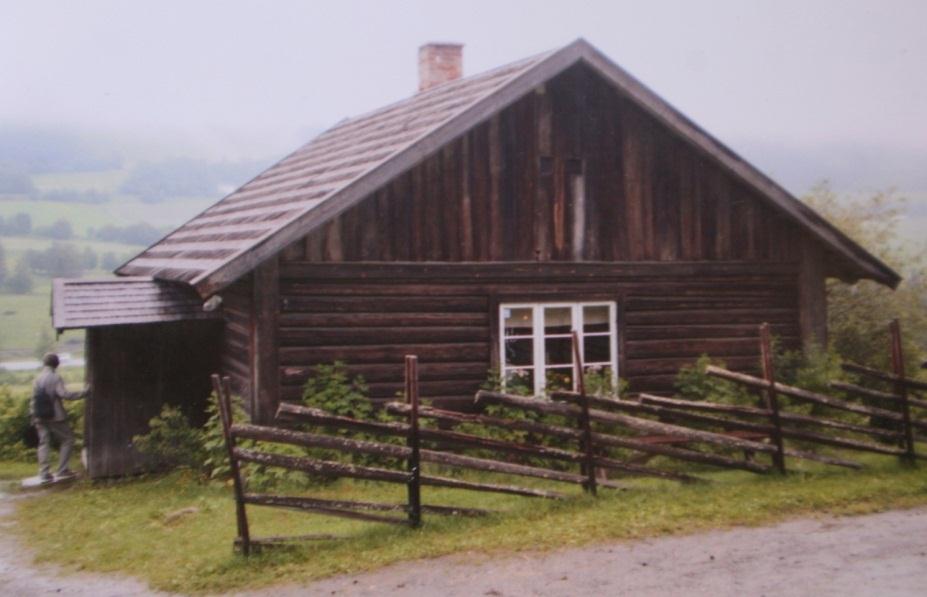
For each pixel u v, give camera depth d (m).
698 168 15.45
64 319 14.64
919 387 12.15
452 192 14.00
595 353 14.88
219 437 13.12
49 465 16.03
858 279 16.73
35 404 15.30
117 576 9.29
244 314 13.98
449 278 13.96
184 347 15.77
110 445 15.27
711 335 15.47
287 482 12.26
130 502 12.82
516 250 14.34
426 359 13.80
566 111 14.66
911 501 10.29
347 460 12.51
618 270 14.88
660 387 15.12
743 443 11.27
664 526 9.41
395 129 16.00
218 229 17.14
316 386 13.14
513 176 14.35
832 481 11.15
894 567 8.15
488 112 13.43
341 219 13.38
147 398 15.49
